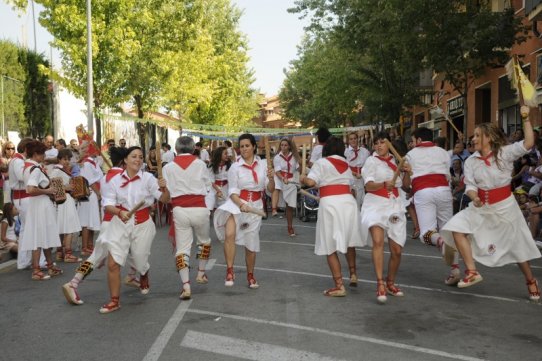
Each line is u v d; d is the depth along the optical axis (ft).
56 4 67.87
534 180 40.34
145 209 22.66
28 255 31.12
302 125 180.45
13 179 28.96
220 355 16.85
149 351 17.21
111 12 70.44
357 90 89.92
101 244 22.44
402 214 23.40
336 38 80.12
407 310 21.65
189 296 23.16
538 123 59.06
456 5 53.72
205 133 97.55
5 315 21.68
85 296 24.39
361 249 35.91
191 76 90.84
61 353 17.28
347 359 16.55
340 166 23.53
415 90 81.71
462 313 21.27
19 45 67.46
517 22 52.34
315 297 23.58
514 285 25.94
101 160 42.27
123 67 71.92
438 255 33.40
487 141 22.50
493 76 71.72
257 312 21.34
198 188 23.94
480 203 22.58
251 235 25.13
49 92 71.15
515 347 17.63
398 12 53.57
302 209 51.13
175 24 79.61
